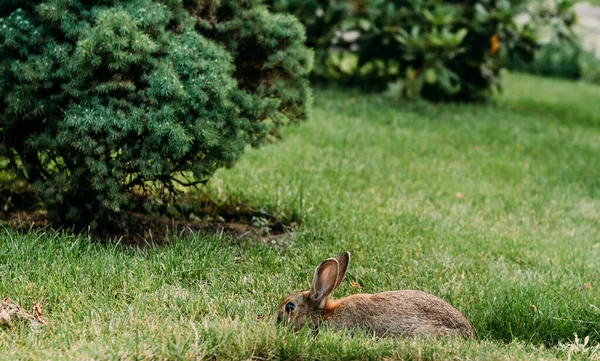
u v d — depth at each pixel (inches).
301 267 302.4
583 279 316.2
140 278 273.3
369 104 653.3
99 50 280.8
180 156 286.4
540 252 348.8
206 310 252.7
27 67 283.1
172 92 282.8
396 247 330.3
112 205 290.2
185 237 317.7
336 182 430.0
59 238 295.6
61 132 282.7
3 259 278.2
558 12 738.8
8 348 213.6
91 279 269.7
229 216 362.3
